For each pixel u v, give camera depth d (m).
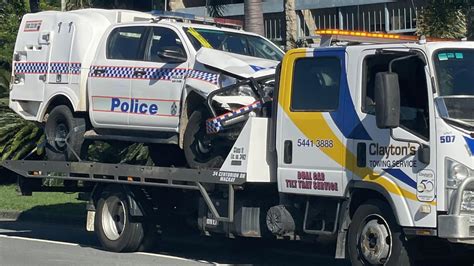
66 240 14.84
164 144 12.92
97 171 13.06
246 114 11.28
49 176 13.77
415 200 9.43
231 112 11.27
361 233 10.05
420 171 9.39
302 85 10.69
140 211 12.80
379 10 20.69
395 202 9.59
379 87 9.30
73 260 12.34
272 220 10.86
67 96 13.56
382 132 9.76
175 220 13.00
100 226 13.34
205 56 11.91
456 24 15.88
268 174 11.11
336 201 10.39
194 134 11.89
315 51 10.57
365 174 9.91
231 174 11.14
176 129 12.21
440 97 9.32
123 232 12.98
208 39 12.62
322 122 10.40
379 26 20.66
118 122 12.88
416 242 9.80
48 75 13.90
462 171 9.12
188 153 11.98
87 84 13.36
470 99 9.41
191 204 12.51
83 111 13.52
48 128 13.98
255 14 18.14
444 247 10.03
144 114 12.53
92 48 13.44
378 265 9.86
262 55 13.11
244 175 10.99
